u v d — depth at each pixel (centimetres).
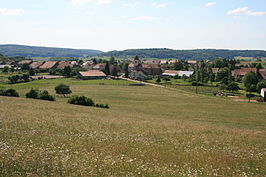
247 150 2186
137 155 1703
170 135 2753
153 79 16425
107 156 1581
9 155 1398
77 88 10650
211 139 2631
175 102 7638
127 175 1236
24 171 1200
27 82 12475
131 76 17288
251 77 12350
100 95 8781
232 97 8919
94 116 3991
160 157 1698
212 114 5791
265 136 3075
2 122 2712
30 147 1681
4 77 13688
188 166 1527
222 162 1669
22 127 2531
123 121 3672
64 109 4594
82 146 1861
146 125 3422
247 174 1459
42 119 3181
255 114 5916
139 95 9006
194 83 12581
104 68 19562
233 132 3259
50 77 15775
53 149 1698
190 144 2317
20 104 4741
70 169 1265
